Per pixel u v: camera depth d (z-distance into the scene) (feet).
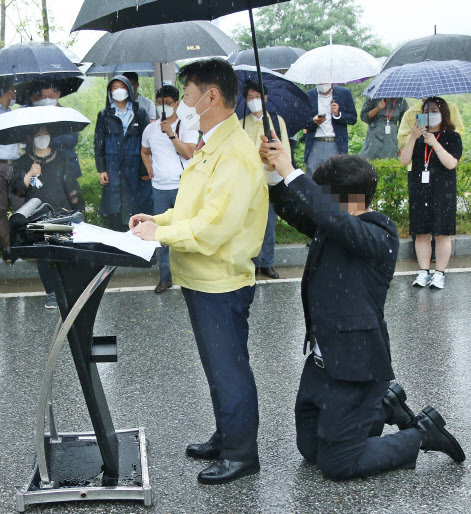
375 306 10.25
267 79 21.67
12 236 9.78
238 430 10.82
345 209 10.13
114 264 9.27
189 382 15.11
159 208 22.63
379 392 10.46
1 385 15.15
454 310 19.85
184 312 20.18
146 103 26.96
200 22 22.59
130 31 22.20
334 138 26.71
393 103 29.89
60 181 21.20
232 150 10.18
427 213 21.75
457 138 21.57
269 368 15.79
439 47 21.65
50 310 20.68
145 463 11.00
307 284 10.59
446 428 12.64
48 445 11.79
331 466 10.53
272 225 23.45
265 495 10.55
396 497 10.42
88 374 10.09
